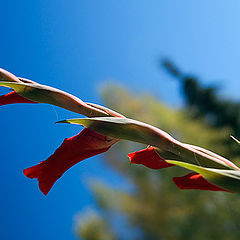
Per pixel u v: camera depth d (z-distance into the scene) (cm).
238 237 833
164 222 880
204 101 1134
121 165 956
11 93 74
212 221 847
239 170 60
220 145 970
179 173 892
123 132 63
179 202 888
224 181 55
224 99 1123
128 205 920
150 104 1035
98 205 940
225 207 849
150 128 64
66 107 67
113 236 928
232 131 1009
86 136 71
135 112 1034
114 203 928
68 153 72
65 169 71
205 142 958
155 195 905
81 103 68
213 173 55
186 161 64
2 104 74
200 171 55
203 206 860
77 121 63
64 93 67
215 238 843
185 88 1155
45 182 71
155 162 73
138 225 924
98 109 69
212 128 1091
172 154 65
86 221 941
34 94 65
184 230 862
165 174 896
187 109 1119
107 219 936
